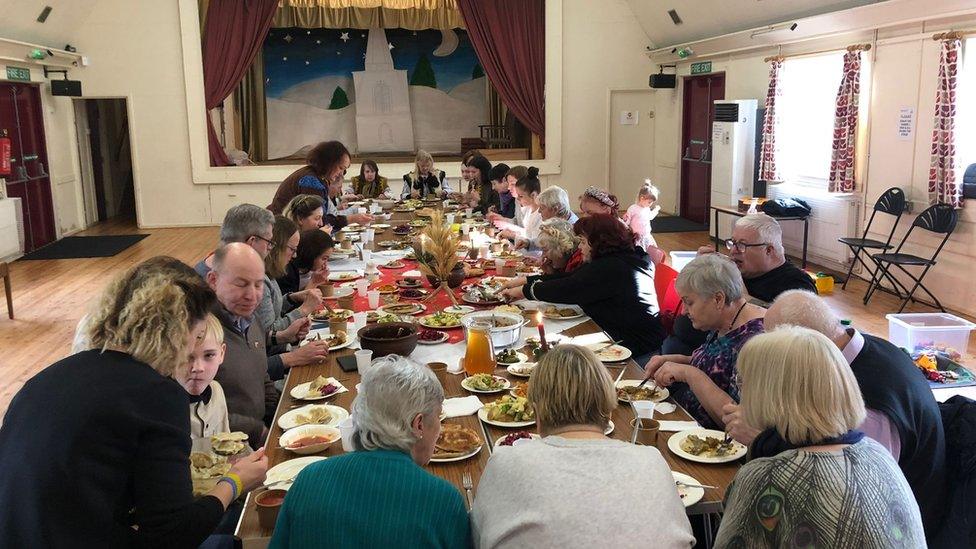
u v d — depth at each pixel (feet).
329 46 43.52
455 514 5.40
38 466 4.90
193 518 5.32
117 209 43.14
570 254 13.07
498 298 12.75
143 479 5.19
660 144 40.91
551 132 40.37
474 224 21.53
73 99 37.22
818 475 5.02
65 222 36.11
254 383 9.16
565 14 39.45
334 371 9.54
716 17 32.58
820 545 4.90
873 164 24.71
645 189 21.85
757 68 31.32
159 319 5.41
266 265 11.77
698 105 37.60
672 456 7.17
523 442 5.59
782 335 5.41
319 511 5.32
